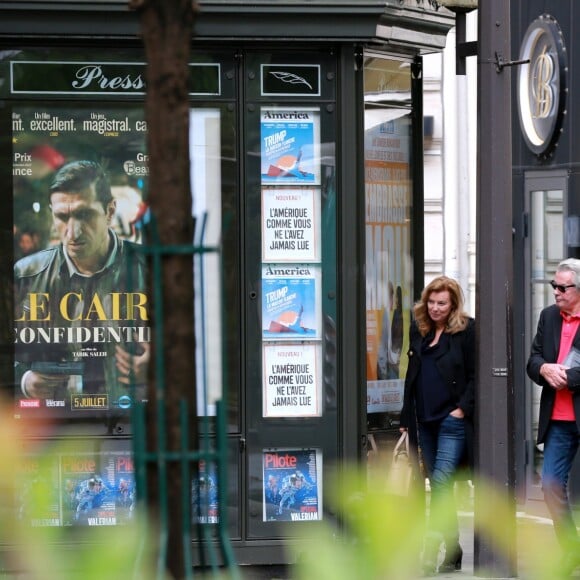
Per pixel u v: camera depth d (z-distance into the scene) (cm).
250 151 2619
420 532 837
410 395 2711
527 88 3628
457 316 2680
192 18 1220
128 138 2581
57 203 2562
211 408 2589
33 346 2558
